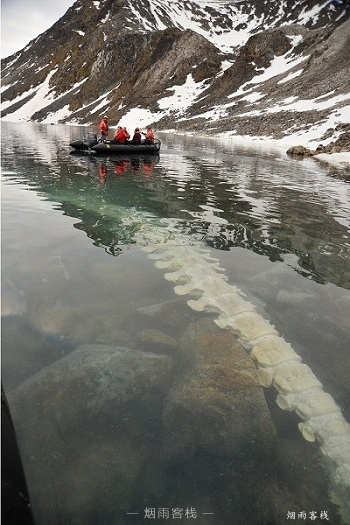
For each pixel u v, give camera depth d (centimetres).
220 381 281
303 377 292
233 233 670
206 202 916
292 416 263
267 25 12694
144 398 266
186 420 248
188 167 1616
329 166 1886
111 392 265
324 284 471
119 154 1931
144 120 6875
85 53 11994
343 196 1048
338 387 292
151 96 7781
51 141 2798
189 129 5238
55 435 232
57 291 416
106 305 395
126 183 1133
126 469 214
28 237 586
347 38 5897
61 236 601
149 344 335
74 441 229
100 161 1672
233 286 449
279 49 7544
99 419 246
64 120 9131
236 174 1453
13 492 181
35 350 314
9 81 15225
